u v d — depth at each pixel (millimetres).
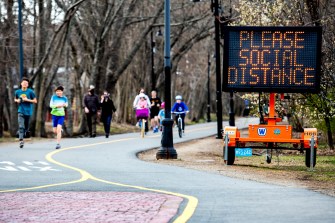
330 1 42250
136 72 115812
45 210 18000
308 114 50469
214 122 131875
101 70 87312
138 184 24766
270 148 34281
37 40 78938
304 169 33469
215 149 49500
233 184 24938
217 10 64750
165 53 38406
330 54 42062
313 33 33656
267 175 29453
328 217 17234
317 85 33625
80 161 35594
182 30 106688
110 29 89500
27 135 47000
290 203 19734
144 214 17234
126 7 89188
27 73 86562
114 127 98375
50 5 78250
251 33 33844
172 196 20859
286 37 33719
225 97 174375
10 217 16859
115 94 112250
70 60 105812
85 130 83625
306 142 33438
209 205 19266
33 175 28219
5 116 110562
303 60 33688
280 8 46625
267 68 33781
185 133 73312
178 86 159250
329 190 23406
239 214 17641
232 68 33906
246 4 50812
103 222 16062
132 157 38594
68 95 81812
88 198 20375
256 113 52156
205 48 150250
